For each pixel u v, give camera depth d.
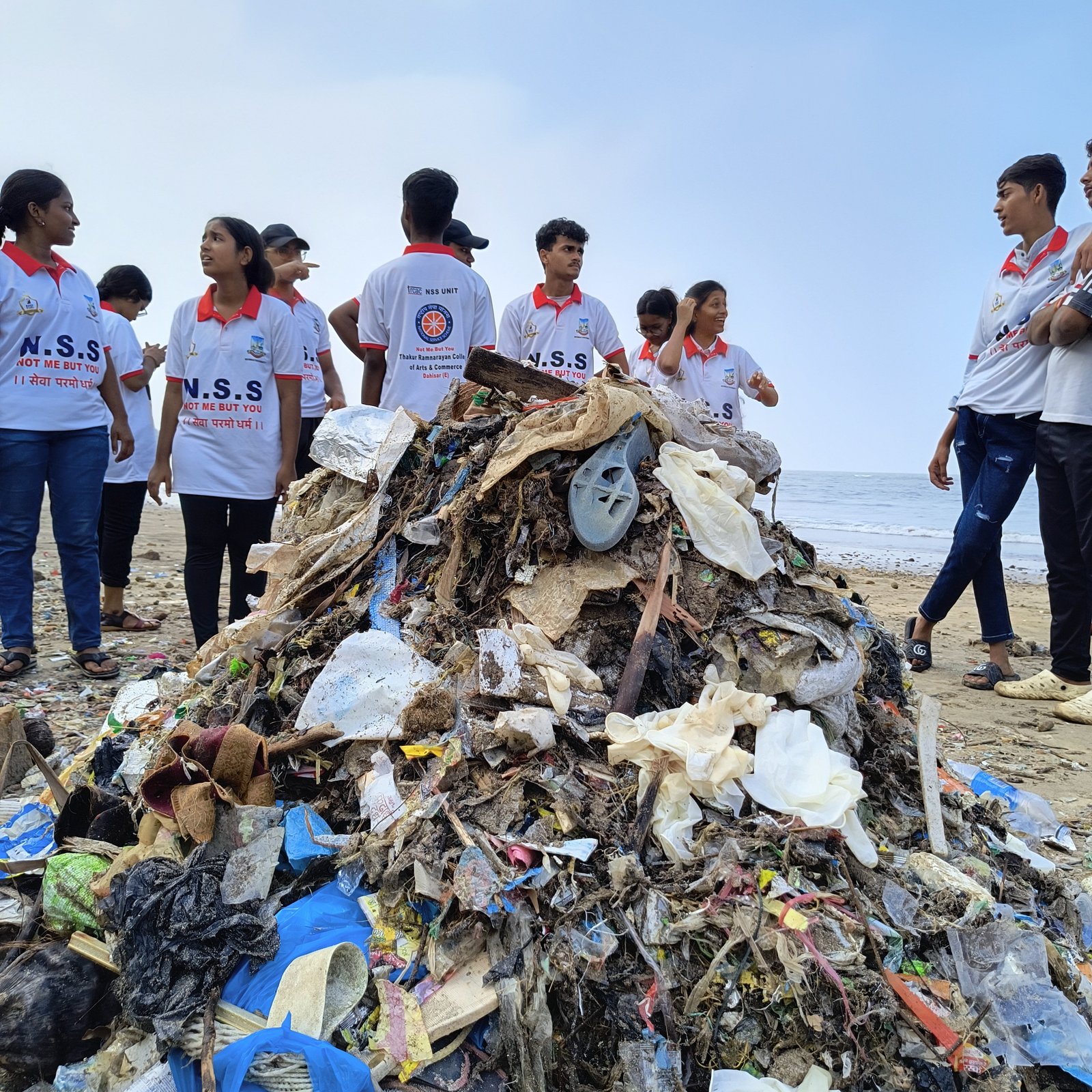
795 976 1.95
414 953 2.04
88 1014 2.00
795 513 26.53
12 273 4.51
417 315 4.57
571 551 2.83
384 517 3.20
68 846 2.41
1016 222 5.32
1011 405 5.34
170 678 3.47
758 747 2.46
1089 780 4.05
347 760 2.53
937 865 2.39
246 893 2.09
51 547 10.64
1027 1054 2.01
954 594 5.95
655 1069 1.86
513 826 2.23
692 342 5.97
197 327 4.79
